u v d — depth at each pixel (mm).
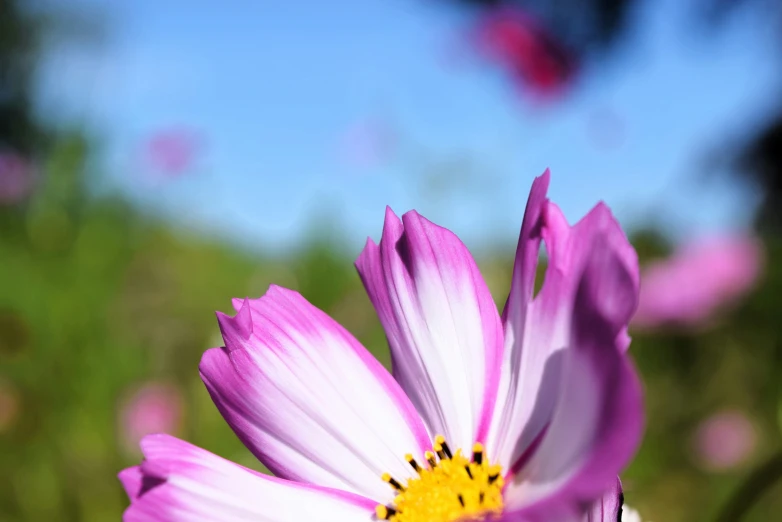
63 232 555
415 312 156
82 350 396
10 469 330
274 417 153
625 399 119
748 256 424
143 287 522
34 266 501
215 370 152
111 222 585
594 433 126
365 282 162
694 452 392
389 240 158
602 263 128
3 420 350
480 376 152
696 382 421
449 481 146
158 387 345
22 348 399
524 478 142
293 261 556
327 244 552
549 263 139
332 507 149
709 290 424
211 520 143
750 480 192
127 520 141
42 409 362
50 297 445
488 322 153
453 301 154
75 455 323
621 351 123
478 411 152
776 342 418
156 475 143
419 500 145
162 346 393
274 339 154
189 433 329
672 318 428
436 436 155
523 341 146
